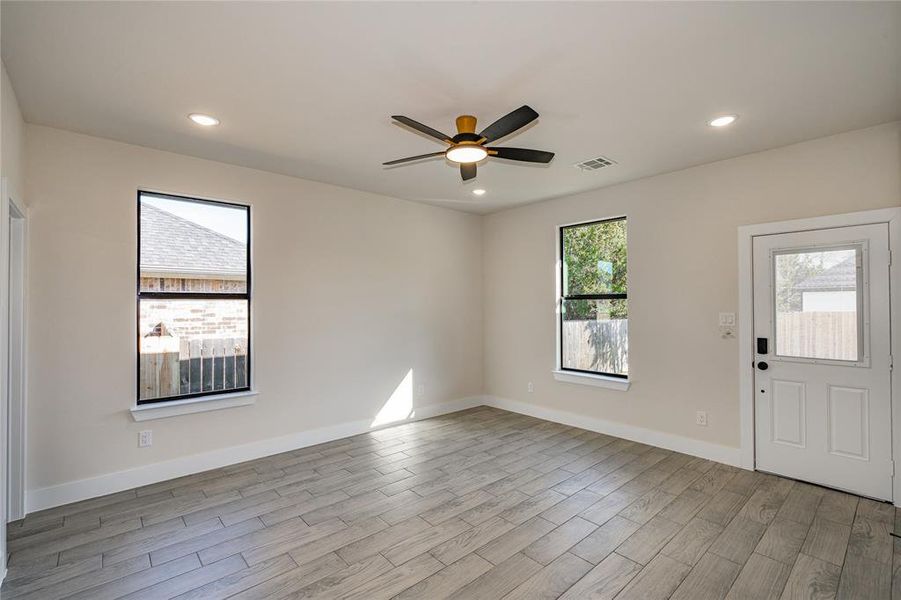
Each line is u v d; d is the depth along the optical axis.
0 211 2.10
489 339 5.93
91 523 2.80
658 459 3.89
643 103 2.71
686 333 4.02
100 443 3.22
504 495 3.19
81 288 3.17
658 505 3.02
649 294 4.27
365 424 4.75
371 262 4.84
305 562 2.38
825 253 3.27
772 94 2.60
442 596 2.10
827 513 2.89
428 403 5.37
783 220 3.46
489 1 1.77
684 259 4.02
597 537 2.62
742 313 3.66
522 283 5.51
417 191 4.77
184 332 3.68
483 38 2.04
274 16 1.87
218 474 3.60
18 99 2.64
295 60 2.23
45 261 3.03
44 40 2.04
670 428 4.13
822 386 3.29
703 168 3.89
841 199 3.20
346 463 3.83
